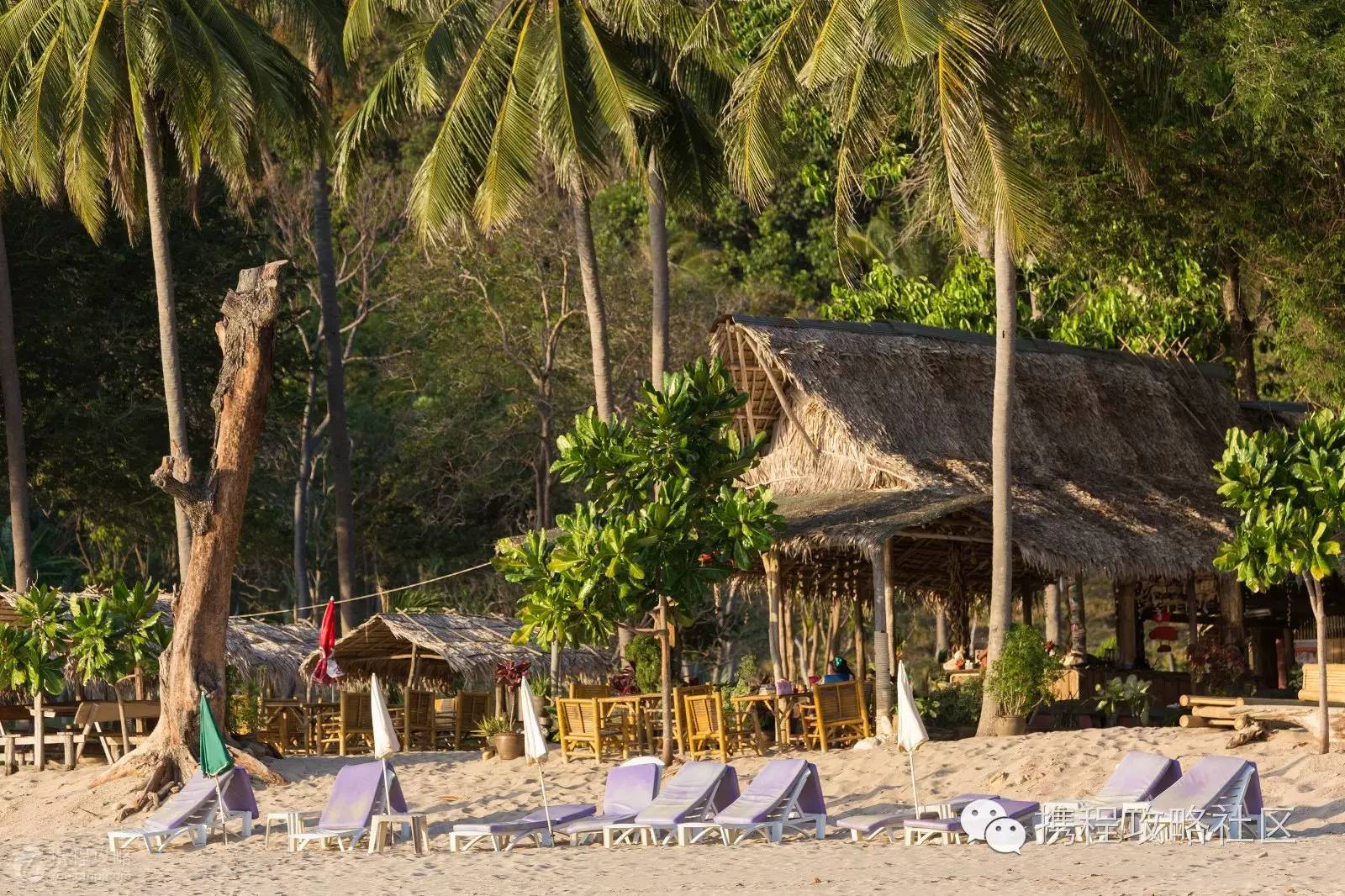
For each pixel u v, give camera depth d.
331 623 43.62
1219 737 30.91
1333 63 38.03
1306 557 27.62
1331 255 45.84
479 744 47.91
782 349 40.34
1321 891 18.50
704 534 32.59
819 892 20.48
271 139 50.75
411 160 92.31
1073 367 45.78
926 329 44.81
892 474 38.78
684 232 94.94
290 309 71.75
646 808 27.80
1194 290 52.41
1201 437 46.50
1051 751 30.88
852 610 50.78
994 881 20.84
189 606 37.84
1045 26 32.88
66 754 40.69
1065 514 38.19
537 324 79.44
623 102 43.88
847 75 34.38
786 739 35.94
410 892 22.61
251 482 80.31
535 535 32.59
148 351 65.88
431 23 46.94
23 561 53.66
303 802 35.16
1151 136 43.06
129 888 24.72
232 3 50.56
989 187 32.97
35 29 46.50
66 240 63.03
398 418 88.00
